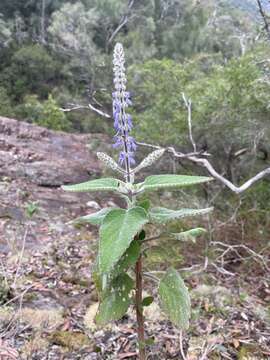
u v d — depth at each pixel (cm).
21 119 1664
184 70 748
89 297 335
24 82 2070
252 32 691
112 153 809
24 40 2369
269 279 403
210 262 413
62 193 698
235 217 504
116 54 160
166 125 675
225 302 338
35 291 338
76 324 294
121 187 169
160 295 176
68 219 559
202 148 684
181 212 167
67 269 388
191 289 360
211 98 602
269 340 288
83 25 2223
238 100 585
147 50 2145
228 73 589
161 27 2436
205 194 636
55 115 1422
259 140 608
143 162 170
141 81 836
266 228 507
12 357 253
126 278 180
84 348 268
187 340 278
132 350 266
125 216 155
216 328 292
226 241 475
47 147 988
